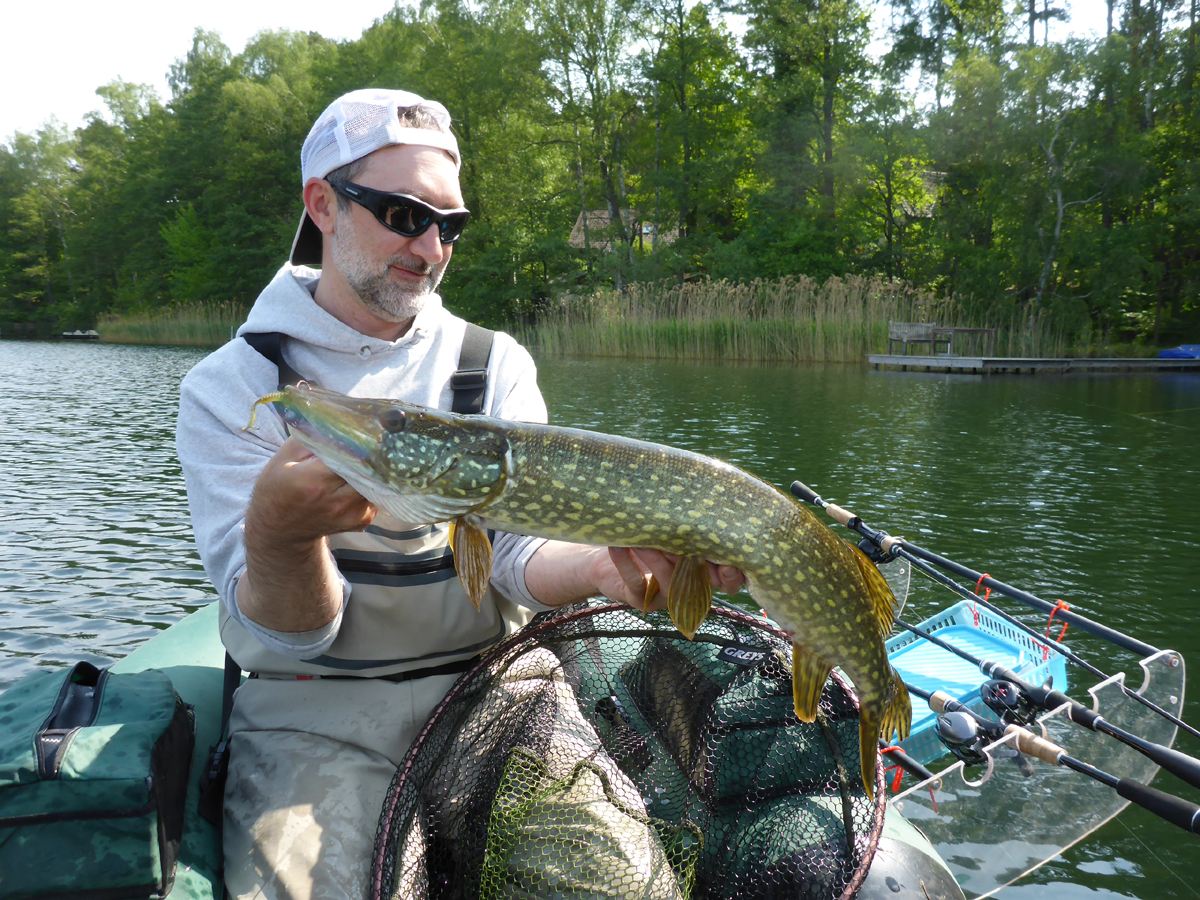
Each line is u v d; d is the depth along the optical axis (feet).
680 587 5.91
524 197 130.52
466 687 6.65
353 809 6.28
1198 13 105.70
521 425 5.79
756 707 7.48
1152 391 62.90
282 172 159.74
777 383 64.75
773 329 86.63
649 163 130.93
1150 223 94.94
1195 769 7.72
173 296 169.48
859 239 115.03
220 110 164.25
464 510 5.78
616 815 6.34
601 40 123.24
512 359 8.13
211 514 6.79
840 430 42.06
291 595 5.97
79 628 18.45
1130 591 20.17
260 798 6.35
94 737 5.53
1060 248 95.91
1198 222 95.25
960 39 112.78
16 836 5.17
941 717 9.07
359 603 6.84
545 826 6.15
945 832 8.77
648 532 5.74
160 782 5.53
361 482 5.55
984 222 104.73
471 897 6.36
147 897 5.42
